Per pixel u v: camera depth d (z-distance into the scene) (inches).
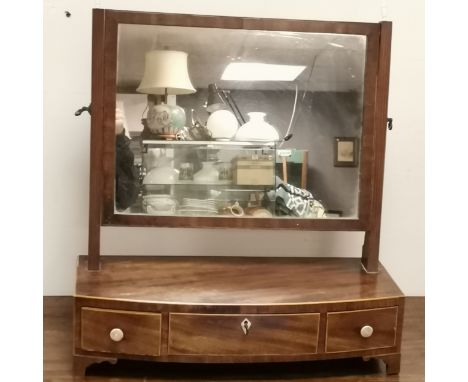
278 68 55.0
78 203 63.4
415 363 53.3
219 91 55.4
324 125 55.7
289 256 65.3
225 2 61.6
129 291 49.4
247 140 56.2
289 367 52.5
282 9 62.3
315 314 48.8
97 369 50.8
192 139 55.5
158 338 48.1
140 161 54.3
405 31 63.7
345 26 53.0
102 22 50.9
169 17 51.6
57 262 64.2
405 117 65.0
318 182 55.9
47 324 57.6
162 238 64.5
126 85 53.1
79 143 62.4
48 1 59.8
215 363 52.5
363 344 50.3
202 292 49.8
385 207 66.5
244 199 56.1
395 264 67.7
